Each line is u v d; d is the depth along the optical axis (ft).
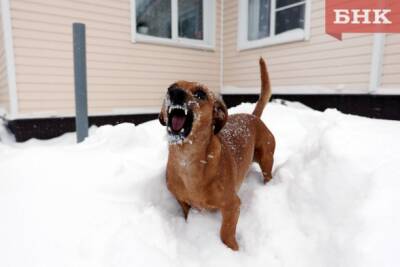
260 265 5.14
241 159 6.67
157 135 10.16
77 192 5.63
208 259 5.28
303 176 6.25
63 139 16.02
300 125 11.69
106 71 18.37
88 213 5.18
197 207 6.30
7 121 16.87
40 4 15.58
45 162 6.41
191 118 5.06
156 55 20.35
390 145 5.87
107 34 18.08
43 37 15.85
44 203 5.19
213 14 22.85
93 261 4.26
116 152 8.03
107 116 18.61
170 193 6.63
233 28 22.80
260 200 6.50
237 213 5.74
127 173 6.47
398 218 4.25
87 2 17.08
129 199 5.88
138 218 5.35
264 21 21.36
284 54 19.84
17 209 4.97
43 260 4.13
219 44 23.66
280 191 6.66
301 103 19.03
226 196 5.62
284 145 10.23
